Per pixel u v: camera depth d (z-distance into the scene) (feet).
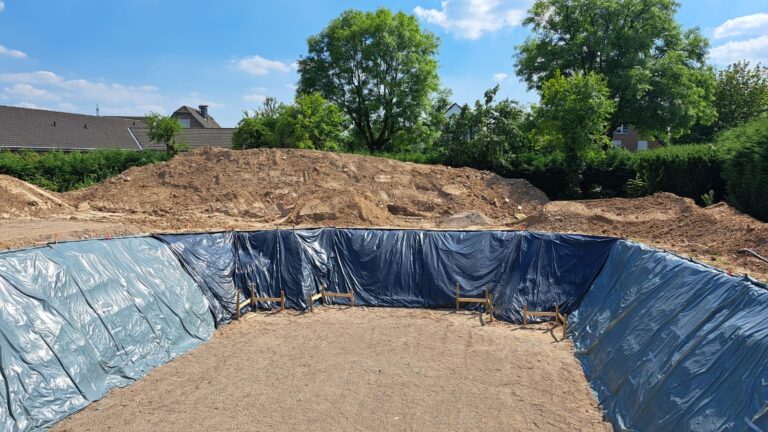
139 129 154.71
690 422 16.60
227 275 36.63
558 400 23.03
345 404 22.65
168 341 28.78
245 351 29.17
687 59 97.76
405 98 119.55
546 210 53.26
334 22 121.08
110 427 20.61
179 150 100.68
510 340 30.86
